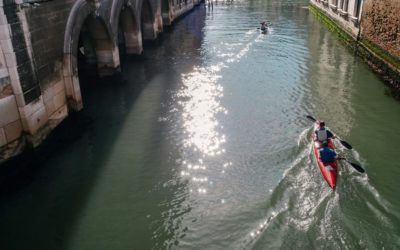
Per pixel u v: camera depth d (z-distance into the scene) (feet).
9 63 39.63
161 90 70.33
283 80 74.49
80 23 56.03
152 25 105.70
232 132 53.88
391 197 38.42
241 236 34.65
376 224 34.24
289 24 135.13
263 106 62.34
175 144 51.01
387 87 68.49
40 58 45.78
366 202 37.09
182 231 35.83
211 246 33.83
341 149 47.57
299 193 39.27
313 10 158.92
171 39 113.60
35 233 36.11
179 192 41.42
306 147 48.49
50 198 40.60
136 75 79.51
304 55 92.12
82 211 38.86
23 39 41.52
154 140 52.01
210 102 64.39
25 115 42.42
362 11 88.89
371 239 32.60
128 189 42.09
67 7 52.60
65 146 50.42
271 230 34.60
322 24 133.69
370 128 53.47
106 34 69.26
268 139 51.57
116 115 59.62
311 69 80.89
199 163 46.68
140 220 37.50
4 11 37.96
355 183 39.88
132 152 49.16
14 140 42.09
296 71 79.87
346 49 96.94
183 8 157.58
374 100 63.16
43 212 38.73
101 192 41.63
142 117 58.85
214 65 85.56
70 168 45.70
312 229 34.14
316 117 57.47
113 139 52.24
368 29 83.87
